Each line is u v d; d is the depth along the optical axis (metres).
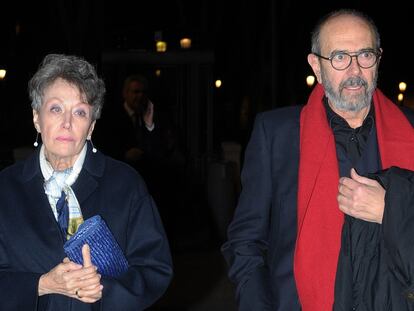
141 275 2.86
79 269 2.61
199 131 12.57
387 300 2.89
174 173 9.36
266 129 3.27
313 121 3.17
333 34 3.01
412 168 3.11
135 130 8.80
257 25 28.33
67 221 2.86
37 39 27.27
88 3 18.16
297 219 3.11
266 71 28.44
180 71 12.52
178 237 9.64
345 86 3.00
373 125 3.17
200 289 7.60
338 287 2.97
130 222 2.94
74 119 2.78
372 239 2.95
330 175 3.08
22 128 30.66
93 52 18.25
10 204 2.85
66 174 2.90
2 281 2.76
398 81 33.75
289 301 3.08
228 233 3.32
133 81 8.71
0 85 30.31
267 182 3.24
